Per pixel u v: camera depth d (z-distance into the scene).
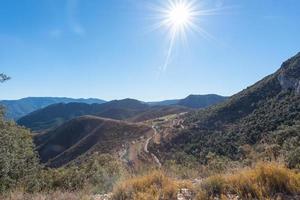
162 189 7.69
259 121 77.12
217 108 112.25
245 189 7.40
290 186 7.27
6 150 20.33
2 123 24.25
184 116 152.00
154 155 86.31
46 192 9.09
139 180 8.36
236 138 73.19
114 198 7.84
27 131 26.61
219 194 7.46
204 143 82.69
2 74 25.12
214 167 11.30
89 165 19.39
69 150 138.38
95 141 139.25
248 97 106.69
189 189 8.01
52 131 174.50
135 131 136.75
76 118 173.38
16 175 20.83
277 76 103.88
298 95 81.00
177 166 11.84
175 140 98.56
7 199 8.62
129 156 85.19
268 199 6.81
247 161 10.92
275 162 9.08
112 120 158.75
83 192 8.77
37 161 26.00
